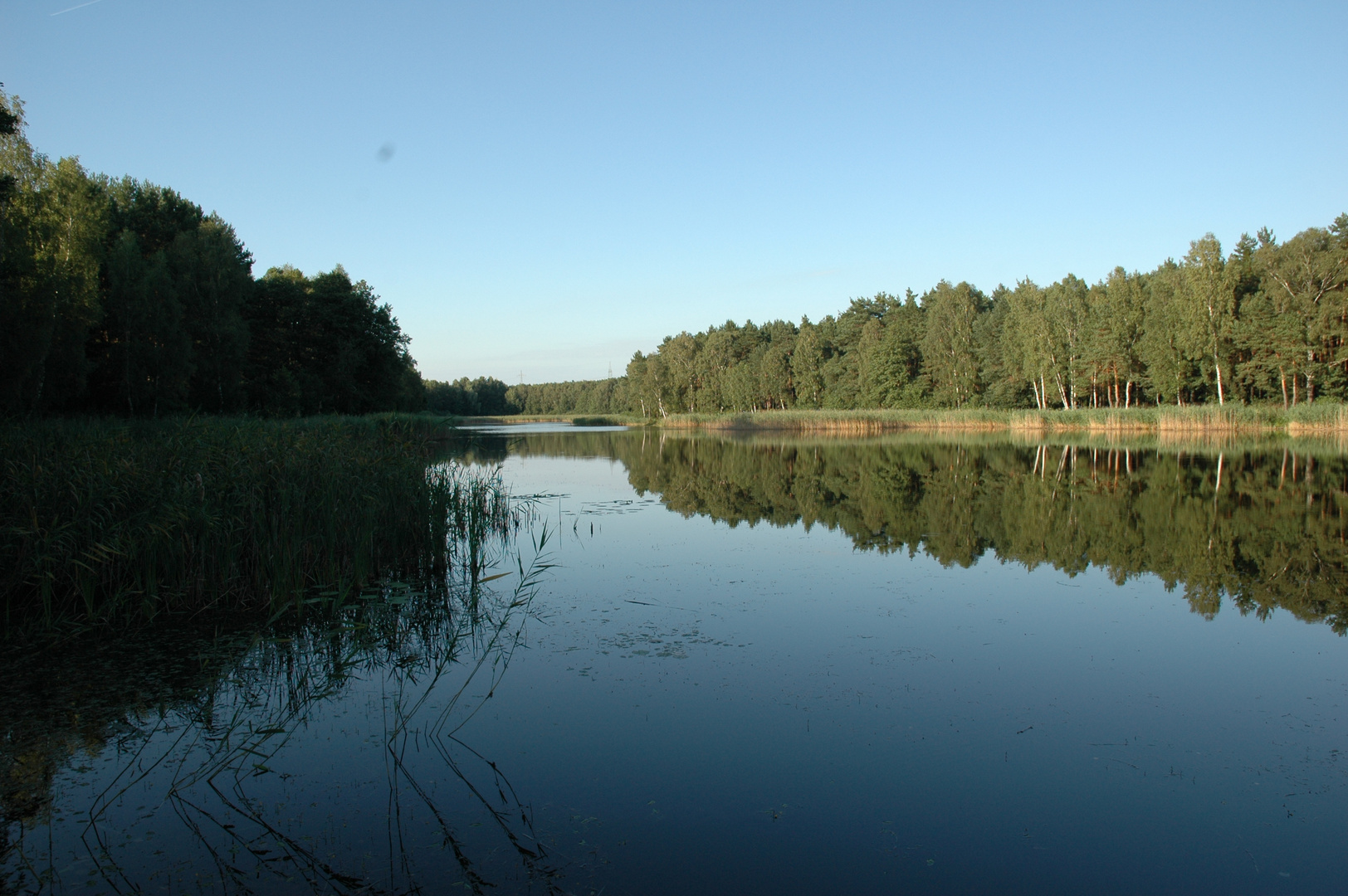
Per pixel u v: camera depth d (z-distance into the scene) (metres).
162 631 6.80
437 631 6.77
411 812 3.79
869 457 27.17
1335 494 15.35
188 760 4.39
